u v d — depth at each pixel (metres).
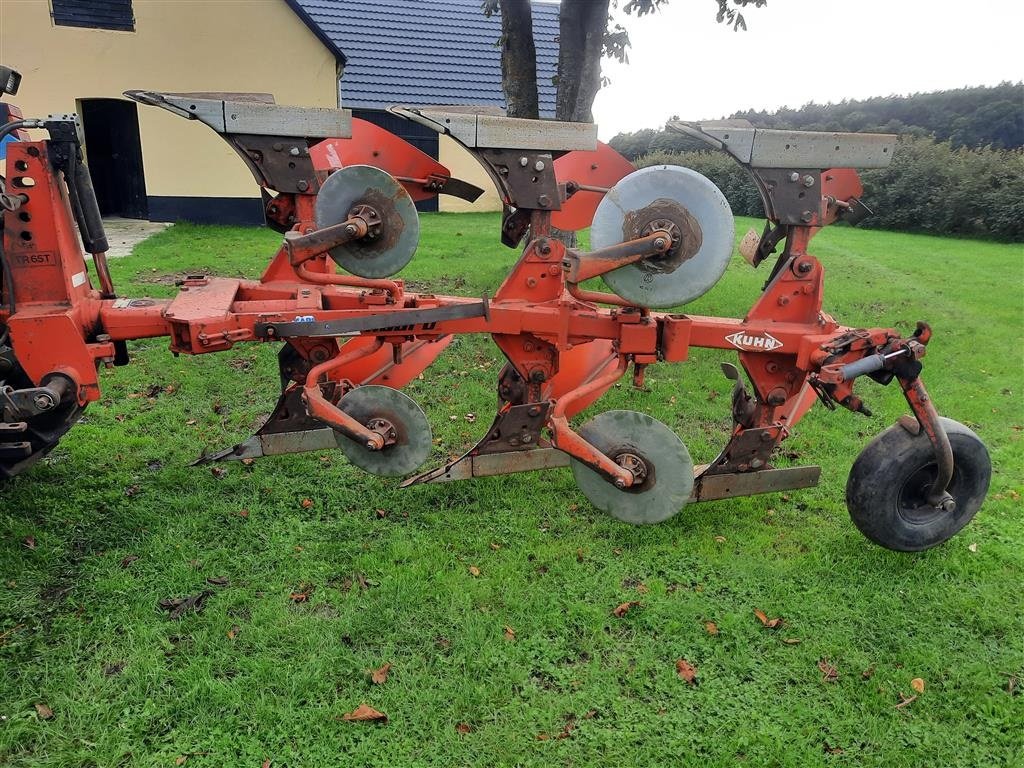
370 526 3.57
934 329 7.17
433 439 4.60
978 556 3.45
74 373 3.06
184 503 3.68
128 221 13.28
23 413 2.88
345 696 2.54
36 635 2.75
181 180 13.09
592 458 3.18
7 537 3.33
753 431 3.56
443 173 4.41
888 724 2.50
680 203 3.05
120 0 12.02
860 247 12.78
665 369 5.97
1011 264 11.16
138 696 2.50
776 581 3.23
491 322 3.41
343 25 17.41
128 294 7.33
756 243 3.69
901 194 15.49
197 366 5.61
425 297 3.77
